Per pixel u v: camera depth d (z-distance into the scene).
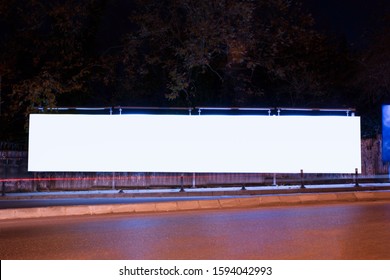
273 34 24.02
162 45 23.95
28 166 18.73
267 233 10.24
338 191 18.64
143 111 25.23
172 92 23.12
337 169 18.89
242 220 11.98
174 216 12.92
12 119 24.36
